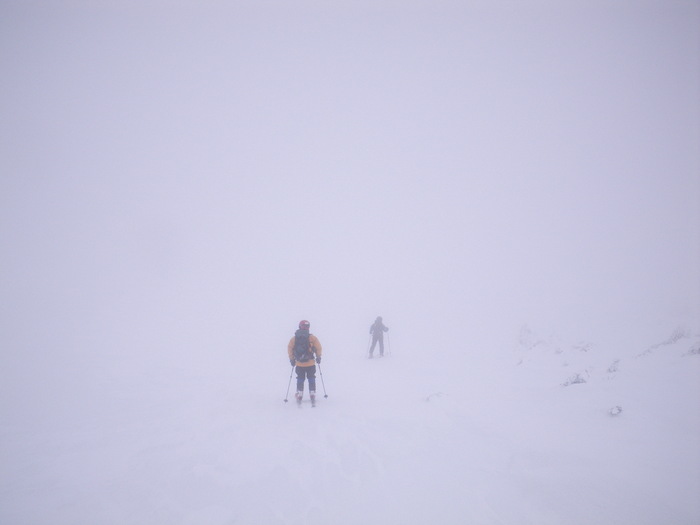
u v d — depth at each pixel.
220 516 4.02
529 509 3.96
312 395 8.42
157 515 4.03
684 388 6.79
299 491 4.57
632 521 3.63
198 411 7.94
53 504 4.21
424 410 7.75
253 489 4.63
